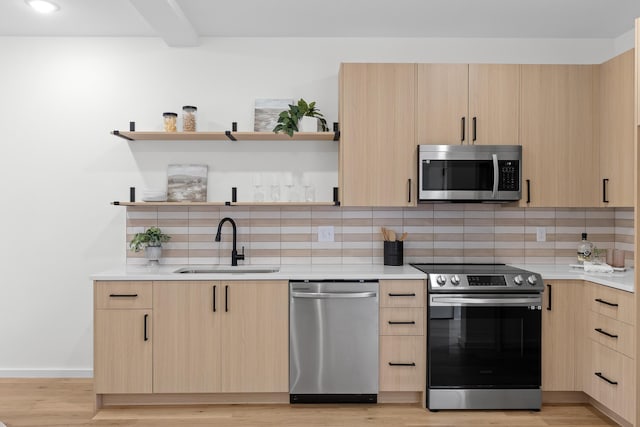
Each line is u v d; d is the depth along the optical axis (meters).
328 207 3.59
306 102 3.60
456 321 2.97
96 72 3.57
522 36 3.58
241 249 3.57
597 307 2.86
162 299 2.97
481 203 3.45
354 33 3.52
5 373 3.55
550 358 3.01
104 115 3.57
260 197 3.43
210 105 3.58
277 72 3.59
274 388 3.00
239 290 2.99
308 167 3.60
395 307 3.01
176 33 3.32
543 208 3.61
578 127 3.28
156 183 3.58
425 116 3.27
